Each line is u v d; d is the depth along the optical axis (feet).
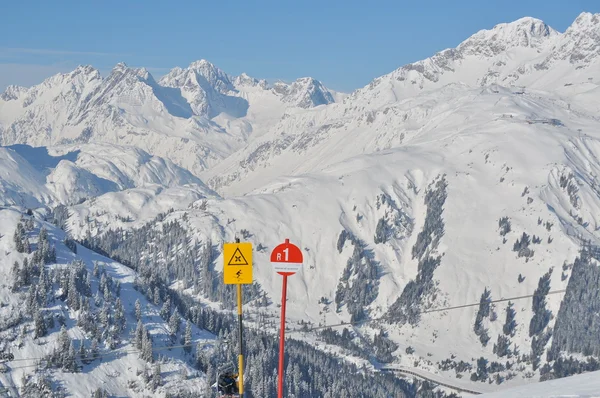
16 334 559.79
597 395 81.61
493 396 96.32
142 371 556.51
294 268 86.48
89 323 589.73
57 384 525.75
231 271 82.28
